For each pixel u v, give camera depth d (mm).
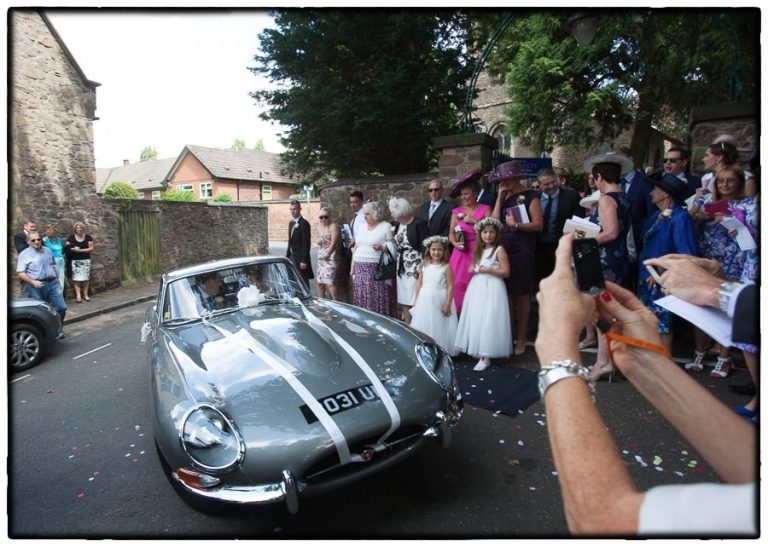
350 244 6160
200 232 14688
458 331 4281
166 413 2244
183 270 3770
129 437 3482
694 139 4652
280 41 8078
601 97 11281
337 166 9023
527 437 3016
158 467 2986
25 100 8805
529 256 4430
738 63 4672
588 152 15797
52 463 3143
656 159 20188
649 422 3031
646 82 10906
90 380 4992
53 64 9367
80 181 10102
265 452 2059
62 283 9047
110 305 9188
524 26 11820
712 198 3389
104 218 10812
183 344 2980
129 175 41500
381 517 2307
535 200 4414
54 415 4043
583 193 7043
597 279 893
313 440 2104
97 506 2582
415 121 7906
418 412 2391
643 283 3656
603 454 620
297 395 2295
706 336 3756
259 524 2316
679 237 3402
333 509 2396
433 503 2395
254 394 2305
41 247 6750
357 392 2357
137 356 5820
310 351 2668
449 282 4328
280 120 8461
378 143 8281
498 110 21547
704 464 2562
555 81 11836
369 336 2984
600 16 4707
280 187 38750
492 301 4090
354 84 8328
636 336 868
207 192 36062
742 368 3777
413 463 2785
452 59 8273
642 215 4184
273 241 28906
